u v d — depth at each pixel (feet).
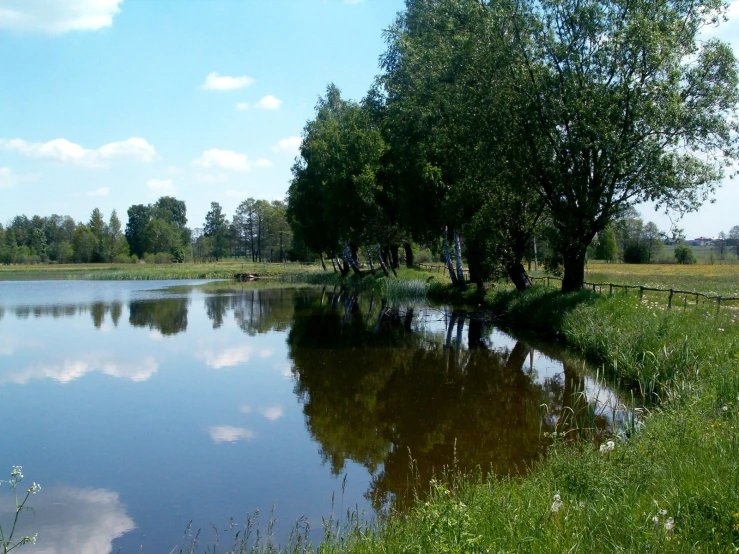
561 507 18.80
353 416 40.06
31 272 252.21
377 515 25.03
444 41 82.79
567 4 64.28
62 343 70.38
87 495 28.09
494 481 25.91
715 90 61.93
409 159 96.43
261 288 163.43
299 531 24.14
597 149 61.72
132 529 24.68
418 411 40.63
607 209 65.46
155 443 35.24
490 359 56.65
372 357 59.47
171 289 161.17
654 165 59.62
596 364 50.83
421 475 29.45
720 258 257.14
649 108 58.90
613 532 16.83
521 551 16.57
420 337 70.59
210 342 70.28
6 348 67.10
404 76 97.71
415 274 145.79
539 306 72.64
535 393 44.04
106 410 42.11
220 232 421.18
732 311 56.54
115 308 108.88
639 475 21.09
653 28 59.11
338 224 140.87
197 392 46.98
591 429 33.71
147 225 383.04
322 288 161.07
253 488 28.76
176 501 27.35
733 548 14.67
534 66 67.56
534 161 67.15
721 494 16.90
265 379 51.13
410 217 101.50
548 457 28.99
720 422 24.50
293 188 175.42
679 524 16.43
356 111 133.69
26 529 24.80
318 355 61.00
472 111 69.62
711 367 36.24
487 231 80.64
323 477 29.96
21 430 37.70
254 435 36.63
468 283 114.52
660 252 246.27
